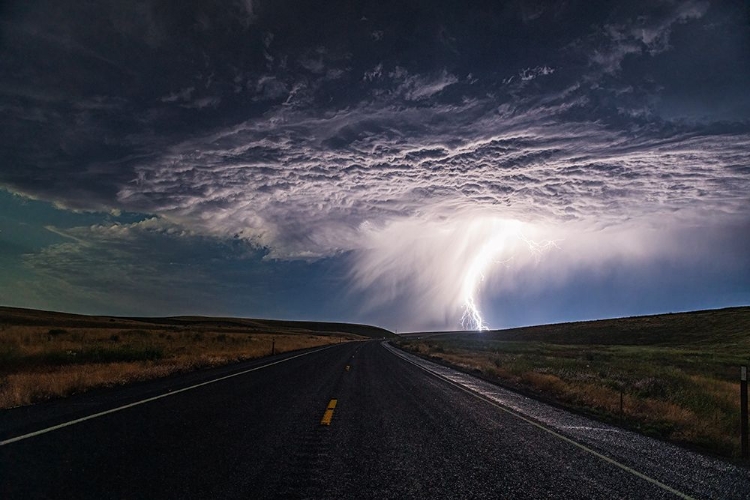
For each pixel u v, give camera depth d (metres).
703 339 65.06
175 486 5.64
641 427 11.13
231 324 140.88
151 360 23.80
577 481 6.43
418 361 32.41
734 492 6.30
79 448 7.13
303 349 46.97
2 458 6.48
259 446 7.71
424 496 5.60
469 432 9.48
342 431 9.09
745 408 9.13
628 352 49.78
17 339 28.66
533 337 88.75
